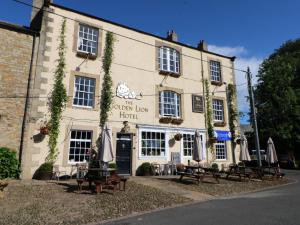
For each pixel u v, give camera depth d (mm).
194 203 9969
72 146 15031
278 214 7820
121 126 16703
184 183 14141
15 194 9859
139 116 17562
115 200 9680
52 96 14750
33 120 13969
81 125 15336
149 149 17641
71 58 15734
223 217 7629
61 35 15617
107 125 12539
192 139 19641
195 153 15875
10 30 14297
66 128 14867
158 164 17484
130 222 7328
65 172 14375
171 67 20000
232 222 7062
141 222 7312
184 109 19688
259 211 8289
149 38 19125
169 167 17781
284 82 29703
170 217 7805
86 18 16734
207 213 8211
